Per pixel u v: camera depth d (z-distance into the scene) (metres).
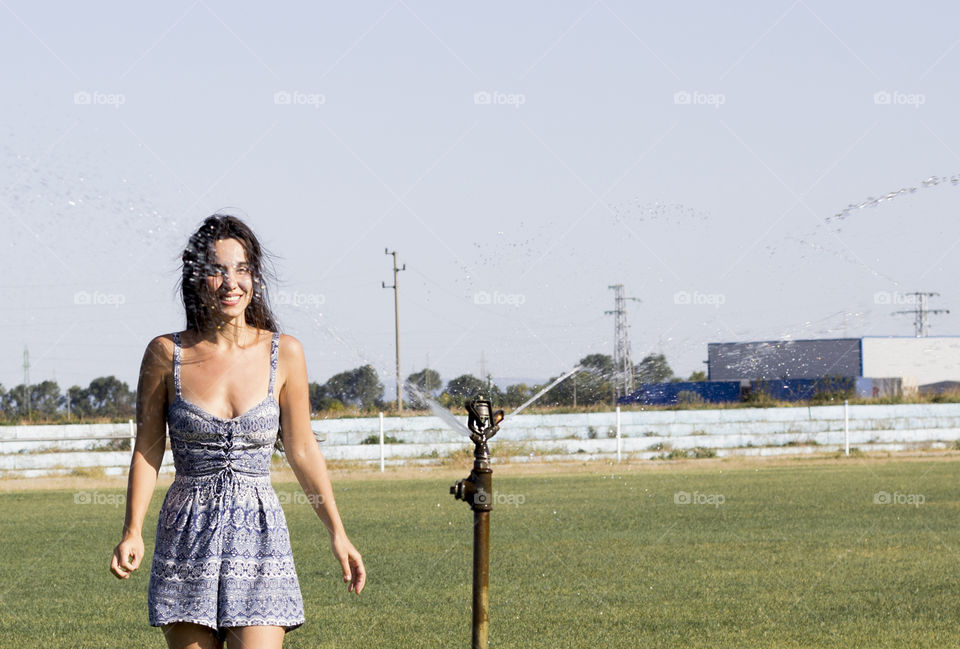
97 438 27.03
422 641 6.84
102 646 6.95
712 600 8.16
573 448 29.95
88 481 24.56
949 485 19.47
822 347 40.00
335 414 30.97
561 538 12.15
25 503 18.77
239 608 3.75
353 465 27.89
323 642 6.85
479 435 4.32
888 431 32.34
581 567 9.91
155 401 3.96
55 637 7.24
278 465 24.95
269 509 3.88
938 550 10.90
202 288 3.93
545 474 24.80
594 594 8.48
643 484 20.84
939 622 7.27
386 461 28.56
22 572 10.31
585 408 33.19
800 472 23.67
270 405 3.93
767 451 31.09
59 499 19.62
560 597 8.36
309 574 9.71
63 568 10.59
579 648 6.57
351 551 4.05
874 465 26.12
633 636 6.89
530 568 9.87
